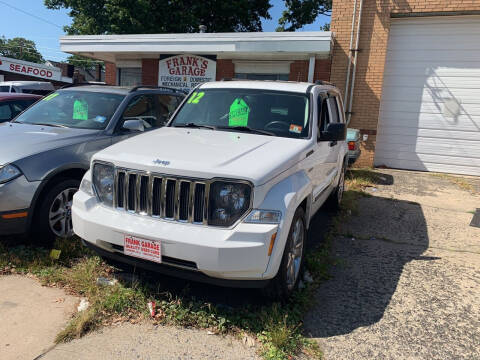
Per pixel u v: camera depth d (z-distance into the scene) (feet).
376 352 9.62
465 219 21.25
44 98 19.67
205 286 12.25
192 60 41.60
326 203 20.62
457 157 35.65
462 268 14.74
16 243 14.58
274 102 14.82
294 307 11.17
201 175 9.90
